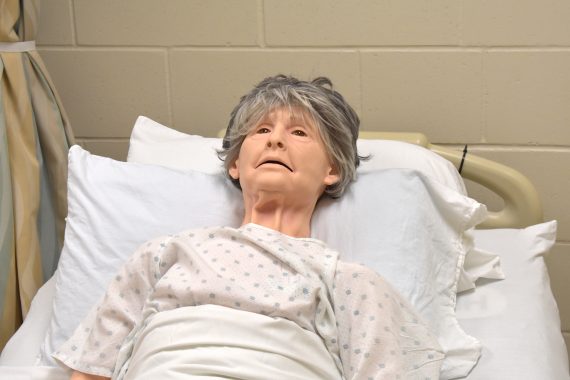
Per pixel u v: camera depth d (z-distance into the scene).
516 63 2.07
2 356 1.57
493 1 2.04
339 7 2.11
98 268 1.56
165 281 1.36
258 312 1.31
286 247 1.41
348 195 1.58
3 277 1.90
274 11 2.14
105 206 1.61
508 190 1.97
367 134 2.03
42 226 2.03
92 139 2.31
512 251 1.74
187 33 2.20
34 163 1.96
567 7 2.02
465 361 1.44
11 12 1.91
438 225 1.57
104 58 2.25
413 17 2.09
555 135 2.10
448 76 2.11
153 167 1.68
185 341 1.26
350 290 1.35
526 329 1.51
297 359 1.27
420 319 1.37
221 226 1.48
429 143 2.05
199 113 2.25
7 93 1.94
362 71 2.14
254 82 2.20
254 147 1.51
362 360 1.29
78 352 1.39
